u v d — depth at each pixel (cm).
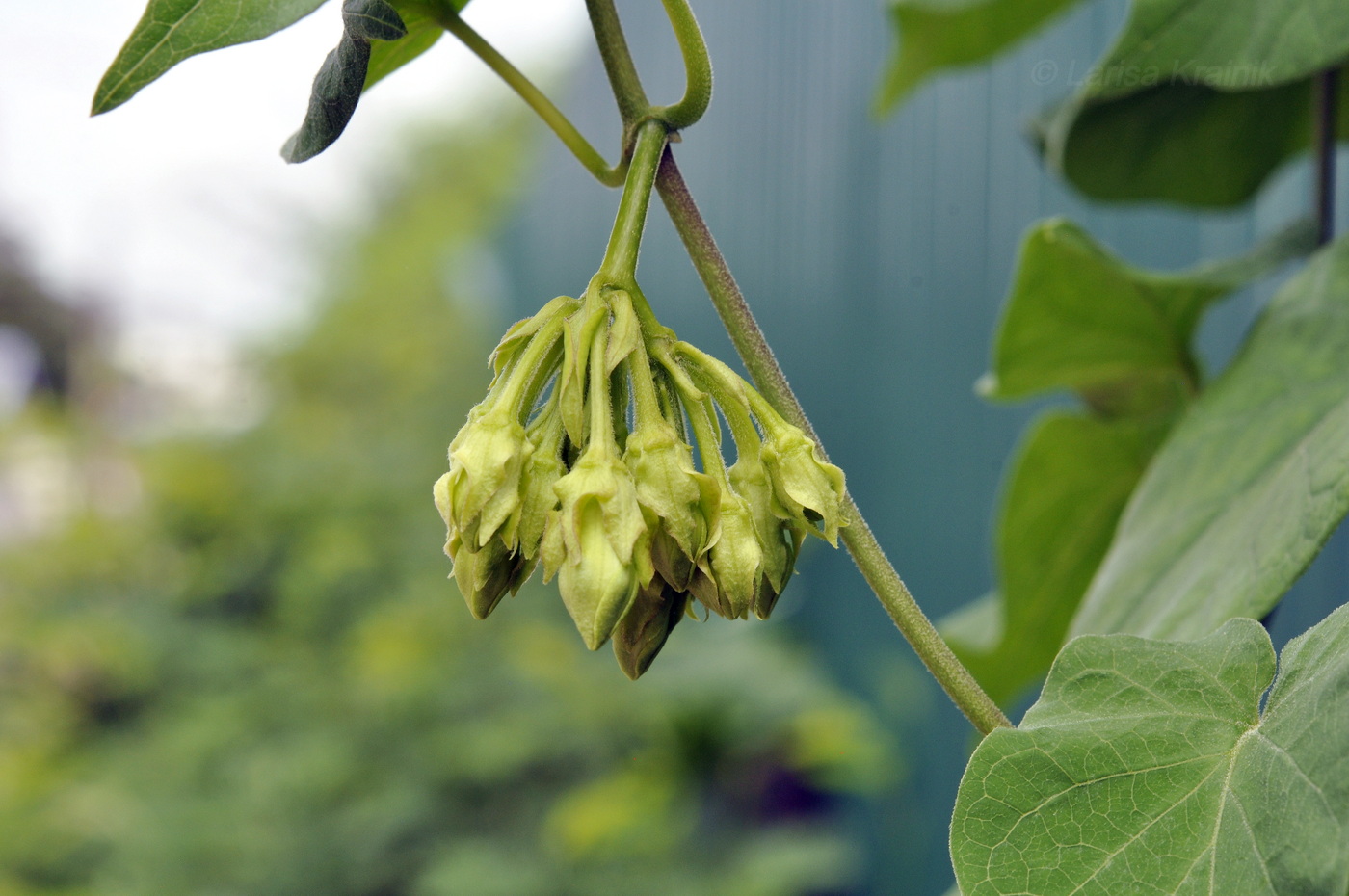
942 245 416
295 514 767
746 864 454
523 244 964
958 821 70
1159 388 171
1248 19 97
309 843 477
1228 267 146
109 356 914
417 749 536
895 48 227
